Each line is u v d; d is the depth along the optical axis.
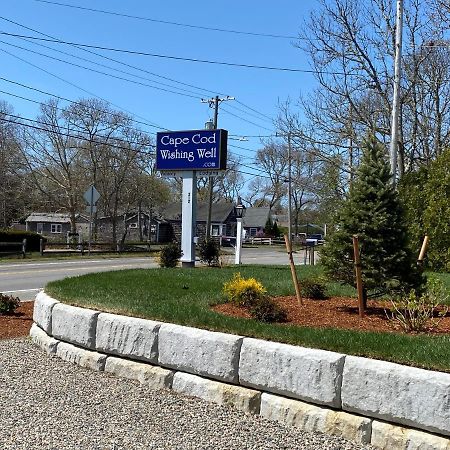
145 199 59.22
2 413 5.01
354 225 7.29
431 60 23.72
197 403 5.34
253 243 69.44
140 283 10.23
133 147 53.41
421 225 14.90
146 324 6.04
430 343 5.27
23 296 13.67
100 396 5.53
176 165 18.50
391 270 7.14
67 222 74.12
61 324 7.03
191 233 18.34
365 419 4.46
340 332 5.73
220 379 5.38
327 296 8.85
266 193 94.44
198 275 12.59
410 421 4.21
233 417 4.99
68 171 51.12
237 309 7.45
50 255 31.48
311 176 64.56
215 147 17.94
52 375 6.25
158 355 5.89
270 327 5.83
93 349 6.58
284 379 4.93
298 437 4.55
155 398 5.48
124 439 4.46
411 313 6.36
